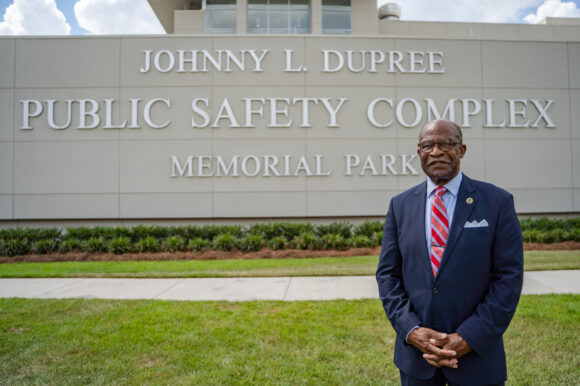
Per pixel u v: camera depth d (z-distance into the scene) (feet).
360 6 53.78
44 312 15.71
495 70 36.50
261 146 35.42
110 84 35.24
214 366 11.10
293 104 35.55
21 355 11.82
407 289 6.35
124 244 30.01
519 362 11.03
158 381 10.31
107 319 14.85
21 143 34.81
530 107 36.55
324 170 35.58
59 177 34.81
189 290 19.39
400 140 35.83
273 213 35.27
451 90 36.19
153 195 35.01
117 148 35.04
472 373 5.59
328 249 30.09
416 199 6.54
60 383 10.23
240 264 25.79
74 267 25.29
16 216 34.53
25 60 35.12
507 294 5.43
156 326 14.06
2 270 24.43
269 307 16.17
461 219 5.90
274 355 11.75
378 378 10.39
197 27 53.83
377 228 32.78
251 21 52.95
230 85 35.47
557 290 18.10
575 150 36.63
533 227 32.71
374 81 35.94
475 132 36.04
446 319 5.74
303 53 35.81
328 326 13.89
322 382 10.20
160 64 35.50
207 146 35.24
